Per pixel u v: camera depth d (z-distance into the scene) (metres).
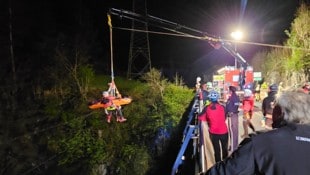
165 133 26.47
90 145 23.11
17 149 20.84
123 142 23.95
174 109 34.72
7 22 34.09
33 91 32.03
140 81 47.28
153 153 21.30
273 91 8.24
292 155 2.47
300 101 2.67
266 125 8.27
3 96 28.20
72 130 25.16
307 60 33.47
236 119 9.98
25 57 35.22
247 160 2.57
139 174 19.19
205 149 8.25
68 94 34.38
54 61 35.91
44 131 24.31
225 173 2.62
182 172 8.93
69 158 21.17
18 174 18.61
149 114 32.69
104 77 44.81
